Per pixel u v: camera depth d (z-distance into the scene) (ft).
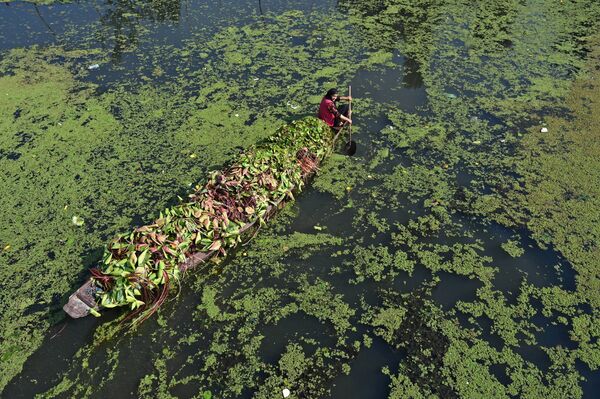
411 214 22.21
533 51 37.09
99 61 35.40
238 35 39.47
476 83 32.63
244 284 18.97
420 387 15.62
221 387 15.62
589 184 23.54
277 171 22.02
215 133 27.40
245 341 17.01
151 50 37.01
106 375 15.90
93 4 46.75
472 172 24.63
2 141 26.50
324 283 19.06
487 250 20.42
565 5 46.42
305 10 44.80
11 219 21.50
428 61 35.45
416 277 19.31
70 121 28.37
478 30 40.65
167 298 18.26
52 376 15.83
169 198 22.79
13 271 19.13
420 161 25.40
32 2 47.03
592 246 20.33
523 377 15.87
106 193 23.07
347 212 22.29
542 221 21.63
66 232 20.92
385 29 40.70
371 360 16.44
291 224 21.56
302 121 25.21
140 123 28.30
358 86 32.09
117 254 17.25
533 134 27.32
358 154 25.86
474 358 16.44
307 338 17.13
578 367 16.15
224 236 19.24
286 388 15.57
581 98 30.81
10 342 16.70
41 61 35.22
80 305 17.15
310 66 34.55
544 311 17.94
